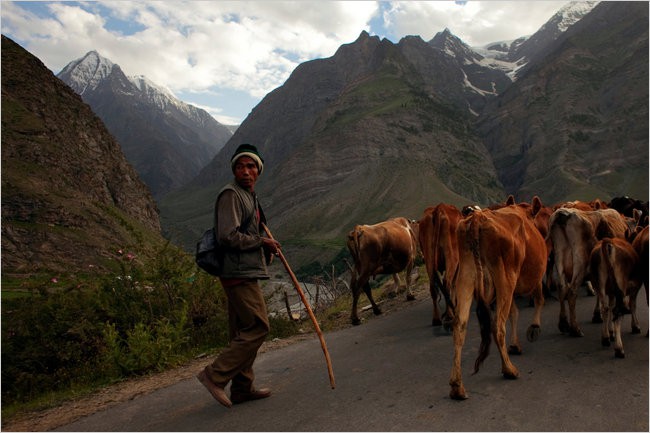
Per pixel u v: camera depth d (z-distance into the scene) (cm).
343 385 512
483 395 447
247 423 426
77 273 845
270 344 802
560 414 396
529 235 579
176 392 544
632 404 406
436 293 781
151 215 15825
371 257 946
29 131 12256
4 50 14112
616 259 570
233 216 441
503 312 486
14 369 683
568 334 654
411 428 388
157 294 856
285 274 11588
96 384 635
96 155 14662
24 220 9675
